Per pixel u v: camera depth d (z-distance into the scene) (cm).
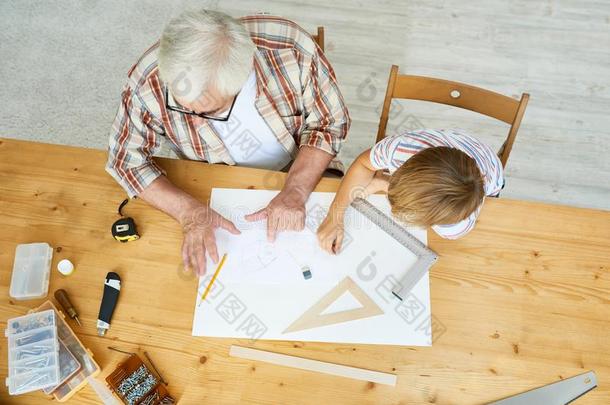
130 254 111
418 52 238
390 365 99
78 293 108
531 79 231
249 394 98
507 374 98
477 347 100
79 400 98
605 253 109
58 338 102
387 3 249
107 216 115
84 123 222
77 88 230
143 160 118
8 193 118
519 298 105
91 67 236
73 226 114
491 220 113
